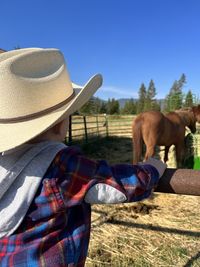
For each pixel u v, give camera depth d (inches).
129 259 135.8
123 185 44.3
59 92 43.6
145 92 2984.7
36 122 41.2
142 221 177.3
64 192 42.8
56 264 43.5
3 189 42.5
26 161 43.1
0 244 44.2
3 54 44.5
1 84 40.9
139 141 272.1
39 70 42.9
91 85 43.9
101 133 645.3
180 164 310.0
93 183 43.1
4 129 41.3
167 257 137.4
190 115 327.9
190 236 158.2
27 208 42.7
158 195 225.5
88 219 48.4
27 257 42.9
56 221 43.8
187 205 206.7
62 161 43.6
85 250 47.7
